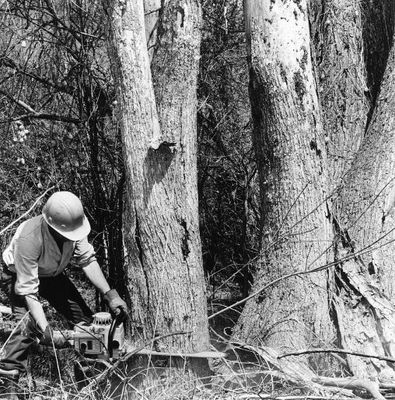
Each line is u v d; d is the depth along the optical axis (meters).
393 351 4.84
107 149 6.25
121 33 4.60
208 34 6.86
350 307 5.09
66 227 4.19
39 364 5.06
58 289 4.63
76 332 4.18
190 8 4.66
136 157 4.56
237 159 7.02
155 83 4.71
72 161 6.27
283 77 5.02
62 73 6.43
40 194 6.09
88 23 6.38
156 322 4.52
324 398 4.26
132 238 4.59
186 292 4.52
